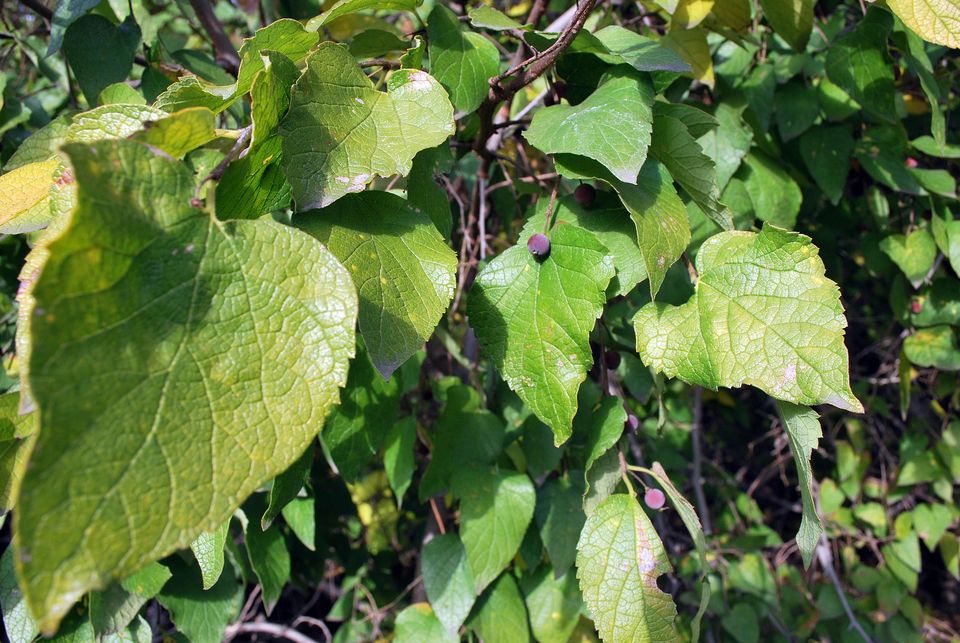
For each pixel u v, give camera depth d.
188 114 0.18
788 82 0.48
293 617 0.77
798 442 0.25
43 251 0.21
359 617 0.64
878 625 0.64
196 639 0.38
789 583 0.67
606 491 0.30
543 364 0.26
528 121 0.32
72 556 0.13
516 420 0.39
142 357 0.15
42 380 0.13
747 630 0.60
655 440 0.67
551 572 0.38
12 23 0.54
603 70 0.30
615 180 0.26
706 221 0.39
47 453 0.13
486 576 0.34
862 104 0.43
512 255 0.27
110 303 0.14
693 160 0.29
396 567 0.71
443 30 0.28
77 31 0.36
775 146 0.47
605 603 0.27
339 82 0.22
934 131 0.40
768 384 0.24
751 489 0.75
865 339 0.79
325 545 0.58
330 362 0.16
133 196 0.16
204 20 0.47
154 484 0.14
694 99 0.46
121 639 0.37
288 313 0.17
